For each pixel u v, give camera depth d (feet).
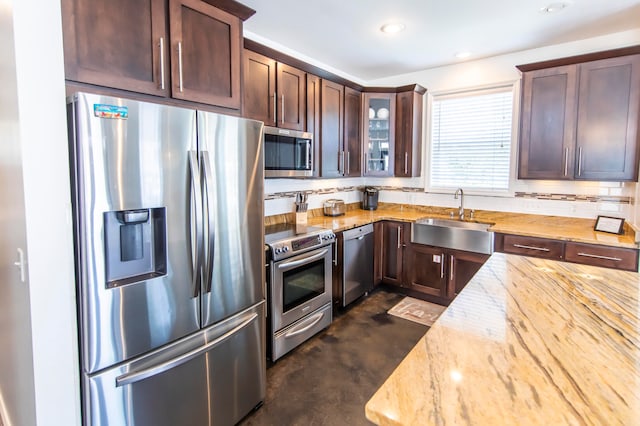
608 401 2.45
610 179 8.99
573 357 3.04
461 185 12.75
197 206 5.24
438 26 8.96
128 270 4.79
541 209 11.09
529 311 4.05
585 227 10.28
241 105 6.79
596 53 8.89
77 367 4.35
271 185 10.85
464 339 3.36
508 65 11.29
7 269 5.71
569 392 2.55
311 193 12.49
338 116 11.53
